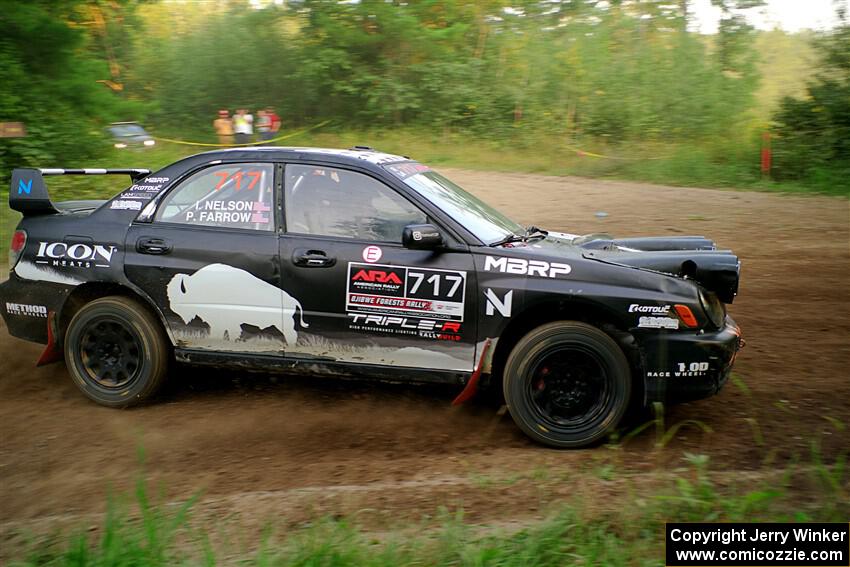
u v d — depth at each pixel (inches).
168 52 1210.0
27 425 191.3
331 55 1069.8
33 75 618.8
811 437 182.5
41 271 202.7
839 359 236.8
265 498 153.9
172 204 198.8
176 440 183.8
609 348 173.9
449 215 186.5
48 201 206.5
